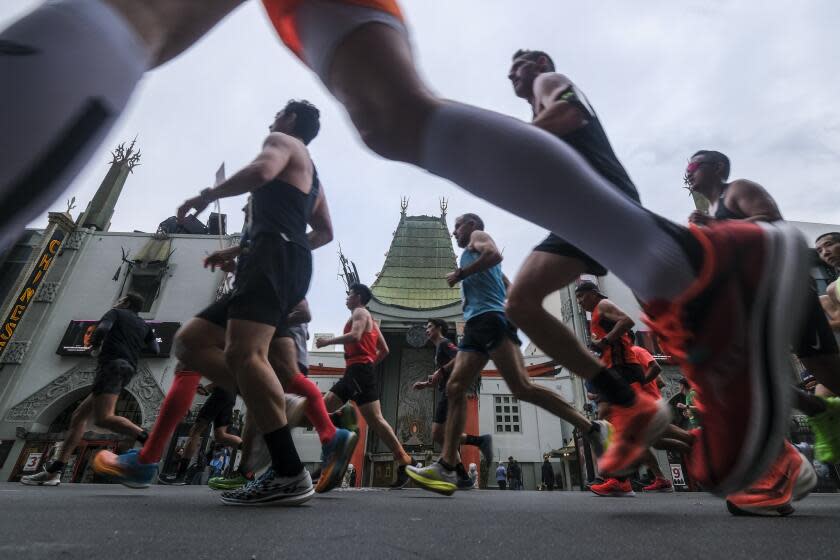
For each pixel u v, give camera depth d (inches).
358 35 31.9
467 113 32.0
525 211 33.1
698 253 28.4
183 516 51.1
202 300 729.0
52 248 745.0
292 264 78.1
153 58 26.1
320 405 102.4
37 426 633.0
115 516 48.2
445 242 1078.4
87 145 19.1
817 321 86.8
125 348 157.9
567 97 51.9
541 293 66.9
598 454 115.7
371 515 57.2
